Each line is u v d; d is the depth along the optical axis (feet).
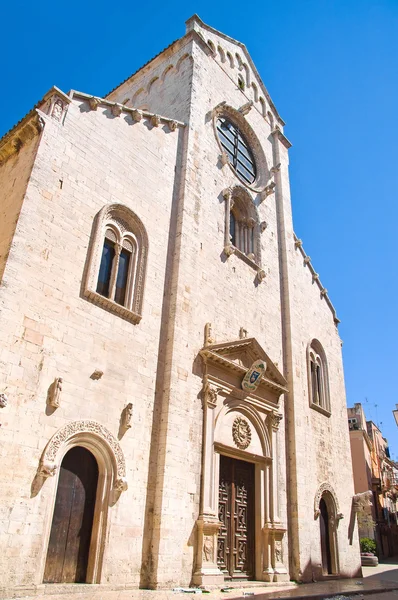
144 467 52.80
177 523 53.21
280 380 78.59
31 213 48.91
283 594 53.93
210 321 69.56
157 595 45.09
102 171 59.47
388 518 215.92
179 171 73.36
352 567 88.89
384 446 257.96
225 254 77.61
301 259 103.50
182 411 58.03
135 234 62.39
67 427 45.91
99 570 45.73
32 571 40.04
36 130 53.88
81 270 52.70
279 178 103.19
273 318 86.43
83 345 50.29
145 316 58.85
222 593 51.37
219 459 64.44
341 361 111.14
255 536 67.56
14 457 41.16
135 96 96.89
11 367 42.98
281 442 77.41
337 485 91.71
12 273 45.39
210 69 90.84
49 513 42.65
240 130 98.58
